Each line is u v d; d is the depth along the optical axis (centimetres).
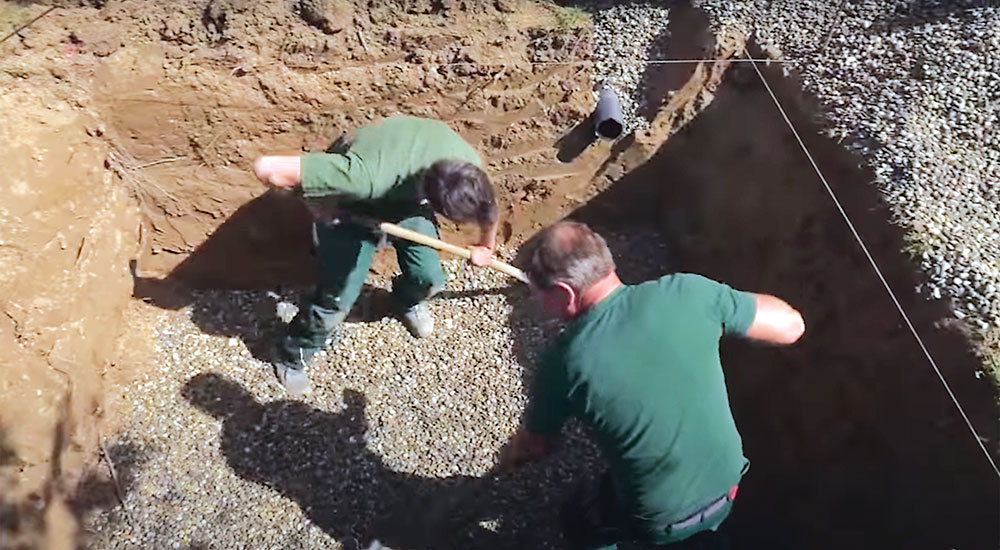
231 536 438
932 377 343
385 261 530
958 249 370
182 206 516
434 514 444
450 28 523
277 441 470
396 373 497
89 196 479
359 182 370
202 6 502
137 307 516
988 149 415
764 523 411
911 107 436
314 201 377
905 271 372
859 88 454
